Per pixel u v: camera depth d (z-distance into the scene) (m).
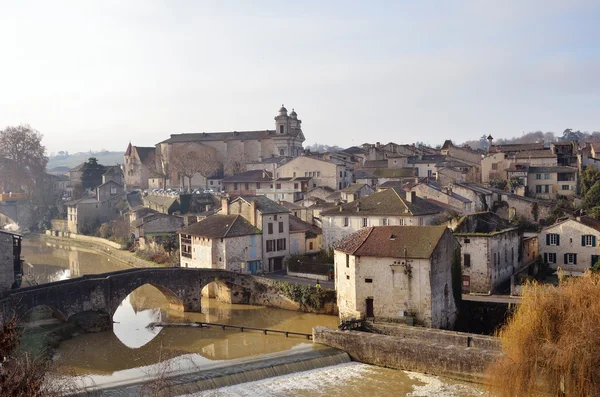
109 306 64.31
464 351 47.16
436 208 84.06
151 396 37.16
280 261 85.62
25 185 161.50
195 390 44.22
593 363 35.81
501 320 58.72
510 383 38.44
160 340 60.06
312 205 104.19
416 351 49.34
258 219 82.75
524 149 133.12
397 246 58.62
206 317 68.94
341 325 55.72
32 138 161.50
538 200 99.19
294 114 184.12
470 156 153.75
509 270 70.75
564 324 38.28
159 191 150.00
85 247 130.75
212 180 166.38
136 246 114.25
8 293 57.06
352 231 83.06
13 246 68.69
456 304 60.72
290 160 136.12
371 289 58.94
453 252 60.56
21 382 23.17
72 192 177.38
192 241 85.19
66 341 58.84
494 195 98.94
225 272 74.44
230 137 181.62
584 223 73.19
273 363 49.41
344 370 50.00
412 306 57.06
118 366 51.22
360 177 133.00
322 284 74.25
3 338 22.36
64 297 60.78
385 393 44.69
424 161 142.75
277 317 68.00
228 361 51.00
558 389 37.19
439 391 45.16
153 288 87.06
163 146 180.50
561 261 74.56
